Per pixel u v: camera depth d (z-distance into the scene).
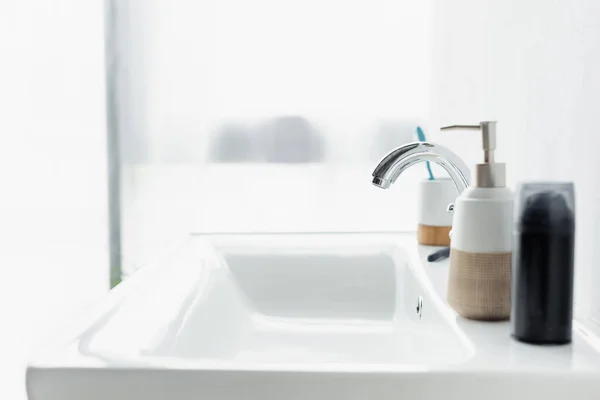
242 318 1.04
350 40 2.05
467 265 0.69
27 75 2.34
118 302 0.76
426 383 0.50
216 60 2.14
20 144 2.37
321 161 2.12
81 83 2.30
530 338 0.59
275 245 1.18
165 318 0.72
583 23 0.70
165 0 2.16
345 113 2.09
